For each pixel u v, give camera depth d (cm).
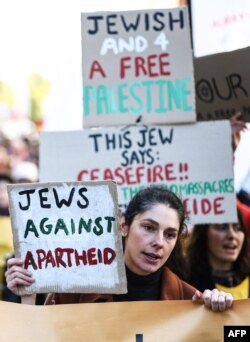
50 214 378
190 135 498
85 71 504
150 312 376
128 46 503
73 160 504
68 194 377
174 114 499
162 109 500
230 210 494
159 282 401
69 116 983
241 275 517
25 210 378
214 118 539
